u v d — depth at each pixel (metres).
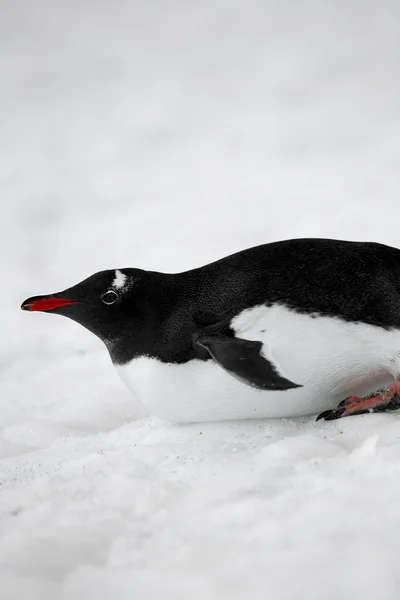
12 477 7.32
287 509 5.61
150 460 7.10
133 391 8.35
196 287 8.09
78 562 5.36
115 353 8.33
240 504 5.76
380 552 4.93
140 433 8.43
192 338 7.79
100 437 8.66
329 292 7.63
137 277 8.20
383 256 7.98
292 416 8.16
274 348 7.62
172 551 5.29
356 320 7.60
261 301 7.69
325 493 5.73
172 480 6.52
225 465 6.68
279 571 4.90
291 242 8.25
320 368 7.71
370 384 8.00
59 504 6.18
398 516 5.31
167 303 8.07
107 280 8.19
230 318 7.72
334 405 8.12
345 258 7.87
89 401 10.66
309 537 5.23
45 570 5.29
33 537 5.68
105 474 6.72
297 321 7.60
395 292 7.70
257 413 7.98
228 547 5.26
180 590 4.85
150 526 5.74
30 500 6.36
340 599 4.62
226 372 7.65
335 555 4.98
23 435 9.54
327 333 7.59
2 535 5.81
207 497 6.04
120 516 5.94
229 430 8.03
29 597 4.93
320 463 6.28
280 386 6.93
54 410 10.51
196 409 8.02
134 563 5.19
